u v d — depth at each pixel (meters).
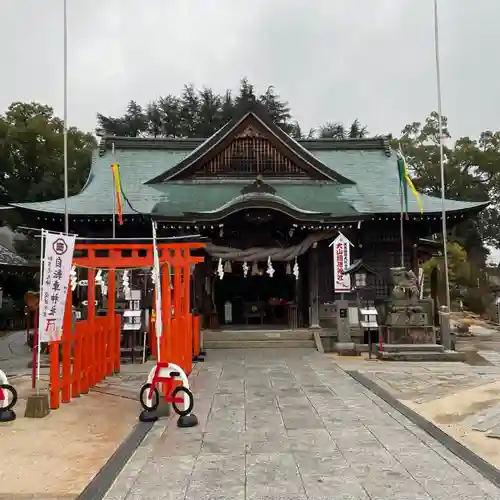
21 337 27.36
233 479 6.04
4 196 43.09
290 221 20.11
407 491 5.64
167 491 5.70
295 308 22.08
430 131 53.03
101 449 7.40
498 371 14.24
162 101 57.25
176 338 12.00
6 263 23.06
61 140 42.25
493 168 51.16
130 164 26.31
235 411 9.45
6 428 8.55
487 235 59.56
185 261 13.80
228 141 23.94
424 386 11.95
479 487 5.75
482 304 37.88
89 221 20.84
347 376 13.39
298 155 24.17
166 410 9.02
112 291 14.17
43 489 5.89
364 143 28.52
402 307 17.28
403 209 21.84
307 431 8.07
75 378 11.09
